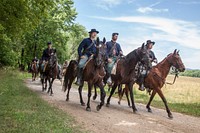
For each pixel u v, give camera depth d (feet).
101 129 30.71
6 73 106.11
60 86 86.43
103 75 41.55
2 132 24.70
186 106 59.52
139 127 33.37
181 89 128.06
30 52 158.51
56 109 38.45
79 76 43.11
